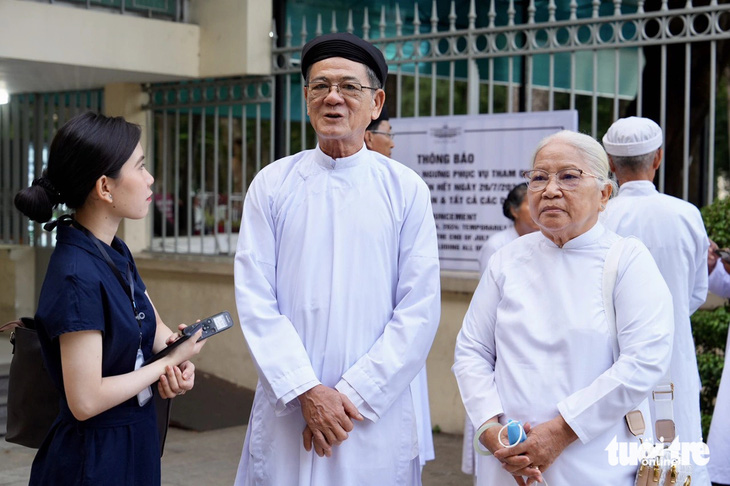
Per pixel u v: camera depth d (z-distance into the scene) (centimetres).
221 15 746
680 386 373
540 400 269
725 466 420
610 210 385
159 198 834
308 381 291
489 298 293
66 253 258
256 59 734
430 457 470
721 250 452
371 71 311
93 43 704
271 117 742
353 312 304
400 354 299
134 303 268
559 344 270
